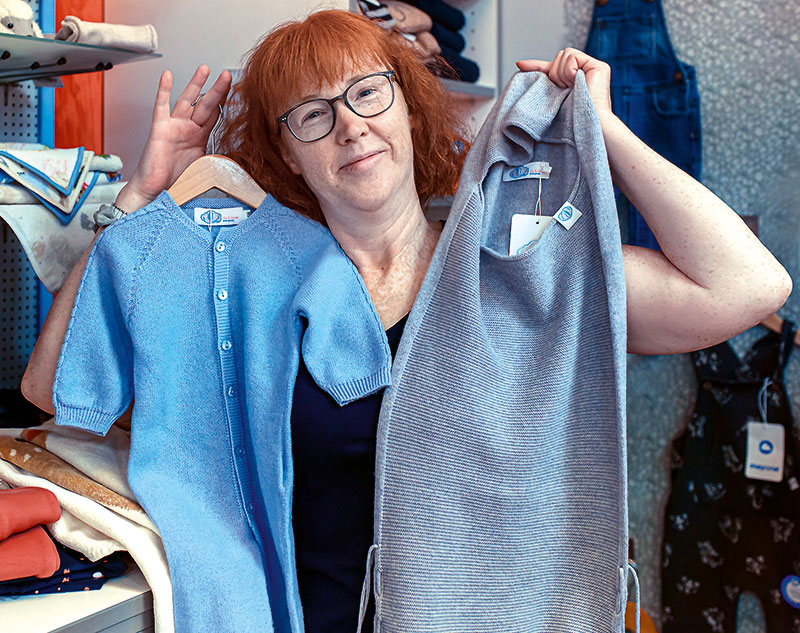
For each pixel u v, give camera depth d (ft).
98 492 3.97
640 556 7.86
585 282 3.91
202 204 4.36
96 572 3.85
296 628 3.87
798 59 6.74
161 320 4.09
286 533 3.88
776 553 6.95
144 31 5.00
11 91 5.75
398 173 4.02
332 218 4.27
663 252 3.95
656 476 7.73
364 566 4.05
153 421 4.05
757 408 7.06
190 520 3.95
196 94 4.51
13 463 4.38
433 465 3.89
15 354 5.91
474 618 3.91
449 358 3.90
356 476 4.05
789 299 6.95
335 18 4.03
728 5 7.03
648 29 7.41
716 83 7.20
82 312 4.08
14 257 5.86
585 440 3.94
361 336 4.03
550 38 7.97
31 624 3.43
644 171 3.84
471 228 3.95
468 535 3.90
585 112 3.89
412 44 4.48
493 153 4.01
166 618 3.73
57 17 6.66
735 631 7.22
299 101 4.01
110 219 4.25
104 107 7.14
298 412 4.01
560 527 3.98
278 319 4.12
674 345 4.05
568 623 3.96
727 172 7.22
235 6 6.16
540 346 3.98
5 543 3.59
